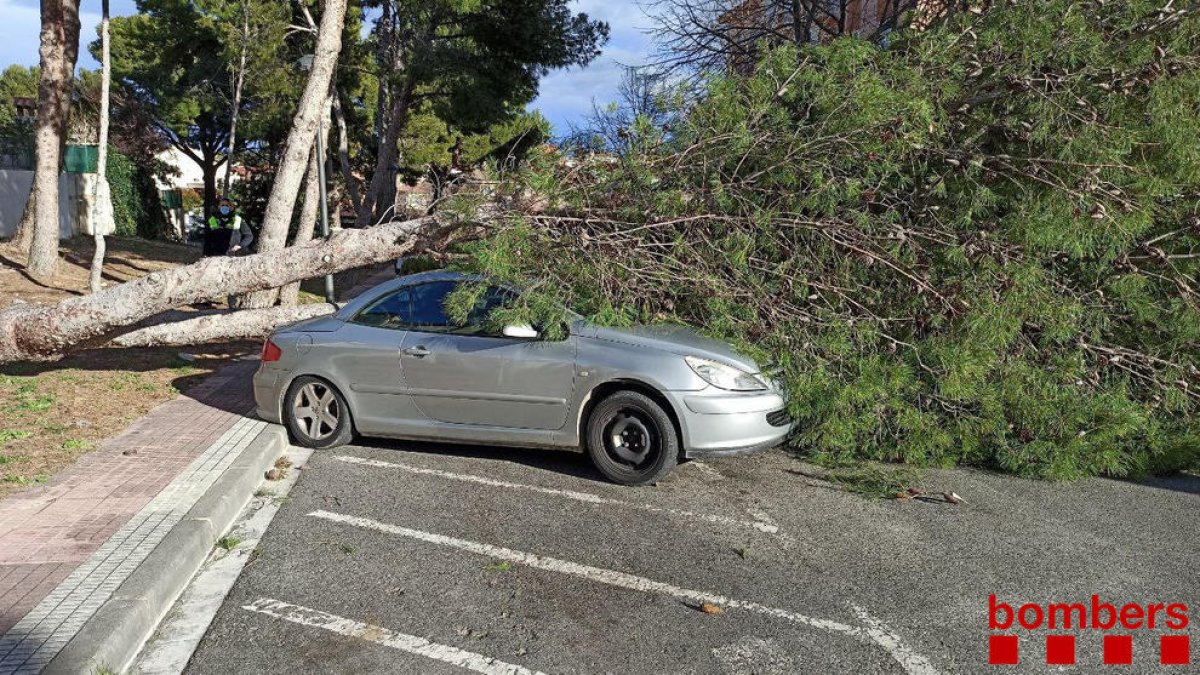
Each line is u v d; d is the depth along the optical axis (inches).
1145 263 257.6
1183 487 254.1
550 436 248.5
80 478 225.5
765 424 239.6
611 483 244.7
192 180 2399.1
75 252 745.6
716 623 161.3
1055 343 259.3
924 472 261.6
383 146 888.9
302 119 424.8
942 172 256.4
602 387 243.9
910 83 254.7
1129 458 255.1
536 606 167.6
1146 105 242.8
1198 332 252.7
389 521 213.6
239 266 299.4
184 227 1615.4
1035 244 240.5
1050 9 251.1
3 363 331.3
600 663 146.8
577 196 262.1
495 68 822.5
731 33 573.0
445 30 866.8
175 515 198.4
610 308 247.1
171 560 171.5
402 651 150.2
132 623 147.7
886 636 157.2
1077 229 236.8
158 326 341.4
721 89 266.4
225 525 207.2
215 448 255.0
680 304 265.1
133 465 237.1
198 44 1300.4
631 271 255.4
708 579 181.2
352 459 267.6
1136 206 239.1
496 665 145.9
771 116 262.1
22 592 155.9
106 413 296.7
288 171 425.7
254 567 185.2
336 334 272.5
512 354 248.4
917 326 254.4
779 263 259.0
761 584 178.7
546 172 262.2
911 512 225.5
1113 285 253.8
